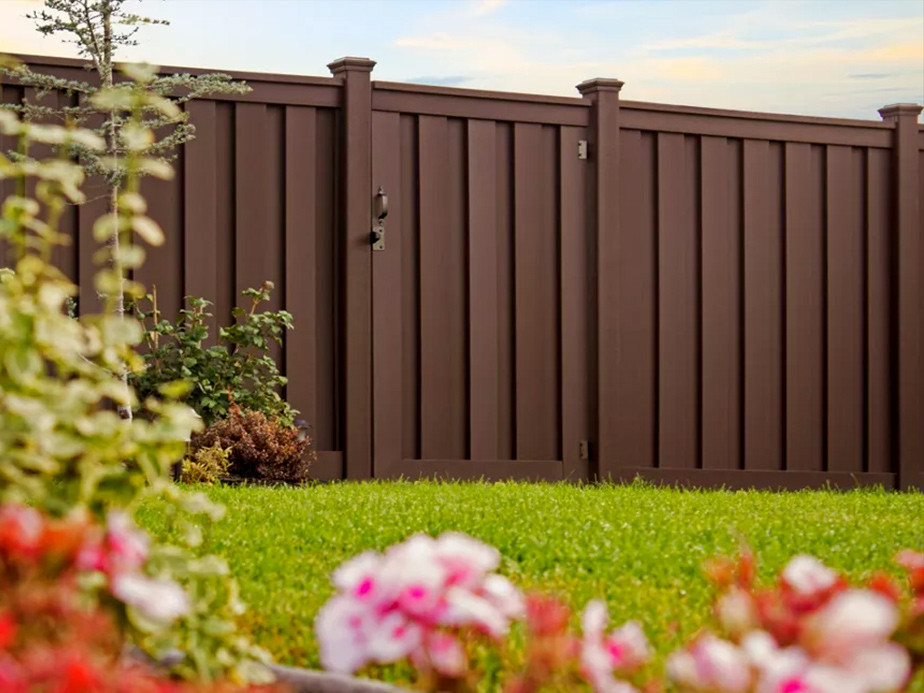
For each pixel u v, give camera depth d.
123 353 2.85
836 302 9.41
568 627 3.20
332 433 8.30
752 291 9.20
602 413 8.76
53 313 2.65
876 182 9.52
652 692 2.22
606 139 8.74
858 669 1.96
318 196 8.23
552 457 8.75
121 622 2.31
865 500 6.76
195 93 7.42
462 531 4.71
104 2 7.18
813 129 9.31
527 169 8.64
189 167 7.92
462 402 8.51
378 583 2.16
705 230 9.07
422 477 8.39
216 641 2.50
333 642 2.13
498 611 2.28
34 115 7.26
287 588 3.73
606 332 8.77
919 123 9.54
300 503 5.55
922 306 9.59
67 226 7.66
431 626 2.16
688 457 9.07
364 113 8.20
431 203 8.41
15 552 2.02
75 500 2.57
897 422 9.51
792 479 9.28
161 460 2.69
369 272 8.23
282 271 8.15
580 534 4.72
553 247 8.73
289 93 8.11
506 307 8.62
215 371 7.91
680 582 3.94
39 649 1.81
